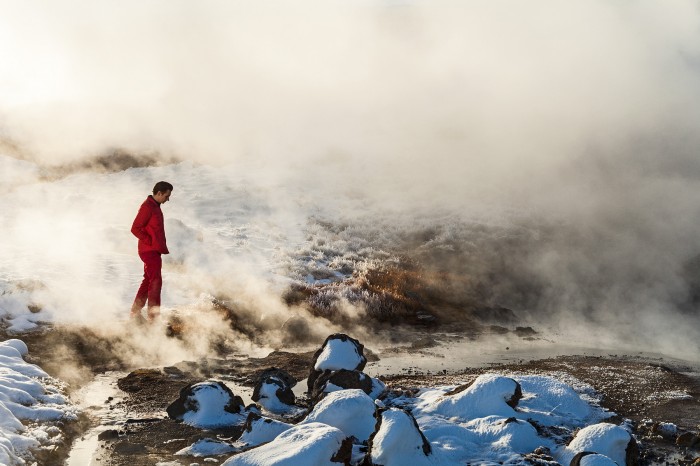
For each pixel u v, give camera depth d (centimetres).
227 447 666
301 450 554
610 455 636
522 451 666
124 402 831
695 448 715
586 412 798
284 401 828
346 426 678
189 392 773
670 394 905
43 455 637
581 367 1066
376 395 827
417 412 764
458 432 692
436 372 1061
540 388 830
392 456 594
